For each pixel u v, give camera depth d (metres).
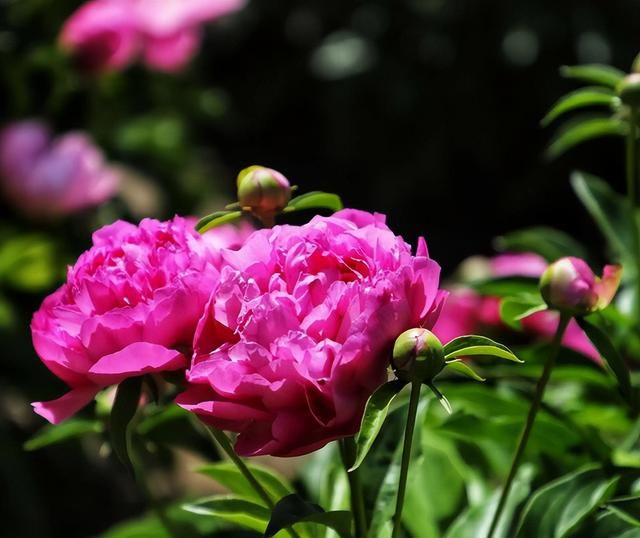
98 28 2.09
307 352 1.00
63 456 2.44
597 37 4.76
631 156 1.25
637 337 1.32
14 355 2.06
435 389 1.01
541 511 1.16
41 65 2.20
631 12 4.82
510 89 5.03
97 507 2.45
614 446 1.36
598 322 1.18
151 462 2.49
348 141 5.30
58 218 2.09
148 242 1.08
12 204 2.05
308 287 1.02
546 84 4.92
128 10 2.12
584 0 4.84
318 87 5.61
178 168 2.62
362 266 1.03
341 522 1.06
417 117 5.16
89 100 2.37
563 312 1.08
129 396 1.06
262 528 1.16
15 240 2.05
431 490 1.29
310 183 5.50
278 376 1.00
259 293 1.02
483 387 1.26
